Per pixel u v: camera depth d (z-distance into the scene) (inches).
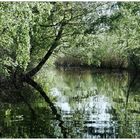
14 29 740.0
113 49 2340.1
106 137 590.6
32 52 1321.4
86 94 1203.9
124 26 1391.5
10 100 936.9
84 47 1371.8
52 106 899.4
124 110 855.1
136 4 1326.3
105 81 1734.7
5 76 1160.8
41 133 608.4
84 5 1211.9
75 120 724.0
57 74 2180.1
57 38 1264.8
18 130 622.2
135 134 612.1
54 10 1189.7
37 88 1290.6
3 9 713.0
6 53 911.0
